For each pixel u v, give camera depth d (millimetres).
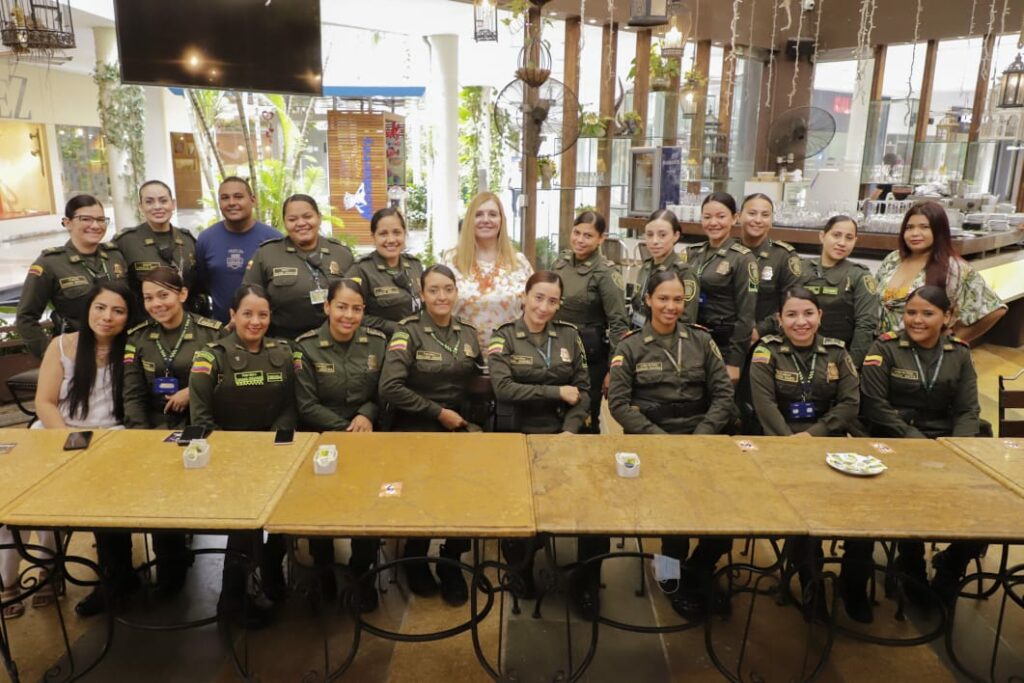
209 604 2787
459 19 7672
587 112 6137
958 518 2074
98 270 3588
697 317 3746
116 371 2943
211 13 5258
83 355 2914
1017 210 8781
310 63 5641
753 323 3615
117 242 3729
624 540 3293
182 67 5254
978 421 2922
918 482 2316
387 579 2975
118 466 2365
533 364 3023
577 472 2363
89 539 3250
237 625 2613
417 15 7461
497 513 2070
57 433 2650
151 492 2176
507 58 10266
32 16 5512
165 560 2646
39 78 11359
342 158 10523
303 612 2736
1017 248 6652
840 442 2660
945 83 9242
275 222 9359
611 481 2299
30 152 11430
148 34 5121
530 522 2020
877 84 8695
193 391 2766
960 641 2615
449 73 8742
